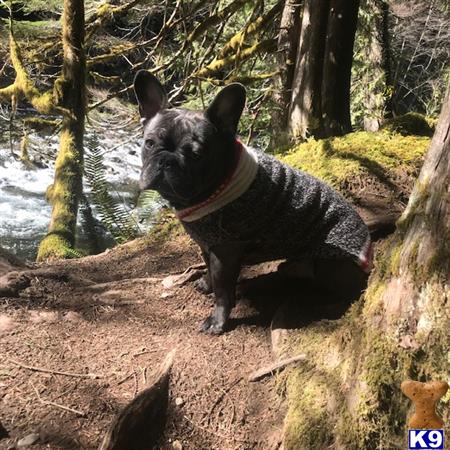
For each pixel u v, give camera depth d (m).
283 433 0.67
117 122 3.01
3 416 0.67
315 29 1.50
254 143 2.47
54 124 2.23
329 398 0.66
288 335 0.80
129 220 1.73
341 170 1.24
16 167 3.29
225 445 0.68
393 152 1.31
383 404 0.61
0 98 2.22
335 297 0.91
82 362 0.78
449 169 0.58
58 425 0.67
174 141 0.74
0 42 2.41
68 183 1.79
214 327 0.85
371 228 1.07
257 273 1.04
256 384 0.75
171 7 2.47
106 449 0.62
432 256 0.59
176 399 0.72
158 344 0.82
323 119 1.54
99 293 0.97
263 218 0.81
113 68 3.88
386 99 2.35
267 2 2.42
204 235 0.81
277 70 1.83
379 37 2.38
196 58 2.27
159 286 1.00
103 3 2.32
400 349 0.61
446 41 3.40
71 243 1.68
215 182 0.77
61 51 2.42
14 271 1.00
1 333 0.82
